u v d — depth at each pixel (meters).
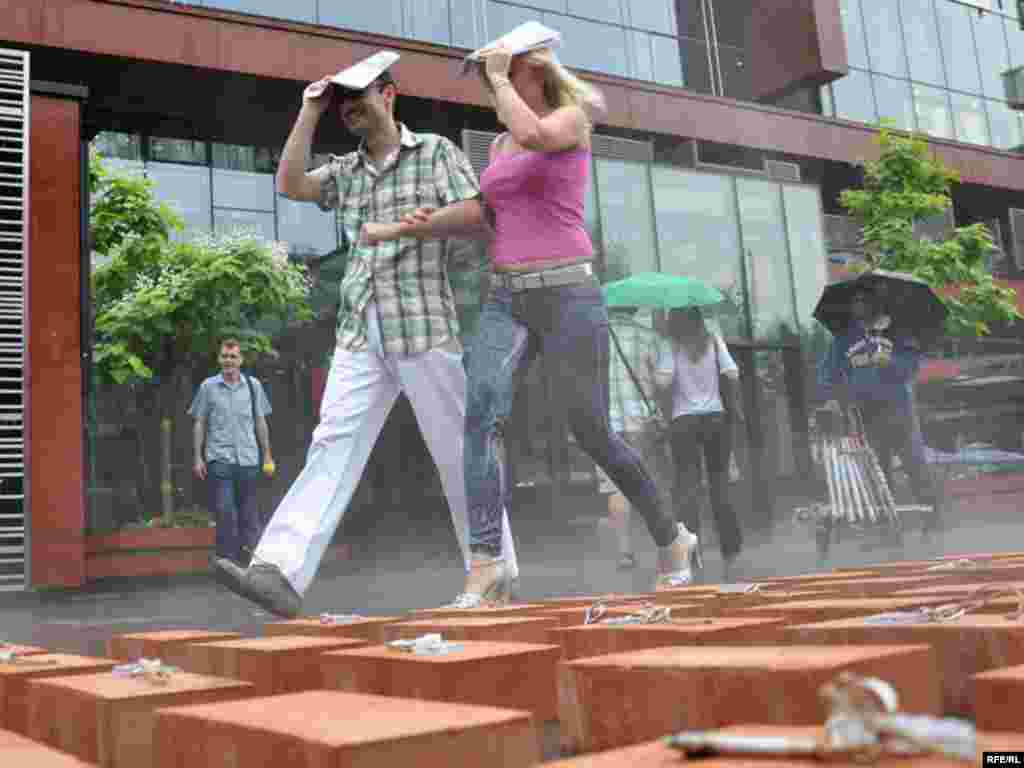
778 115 16.94
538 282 3.44
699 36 16.91
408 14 13.71
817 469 13.42
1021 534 8.20
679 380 5.91
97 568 8.96
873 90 19.33
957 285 17.08
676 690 1.02
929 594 1.94
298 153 3.82
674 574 3.77
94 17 11.59
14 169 9.02
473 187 3.84
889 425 7.11
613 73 15.70
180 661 1.86
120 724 1.13
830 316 7.73
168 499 11.32
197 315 12.23
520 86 3.56
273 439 13.47
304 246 14.15
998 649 1.19
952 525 10.57
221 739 0.94
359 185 3.92
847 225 18.70
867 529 6.80
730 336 13.52
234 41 12.30
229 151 13.86
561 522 11.43
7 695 1.51
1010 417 18.84
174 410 12.51
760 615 1.76
